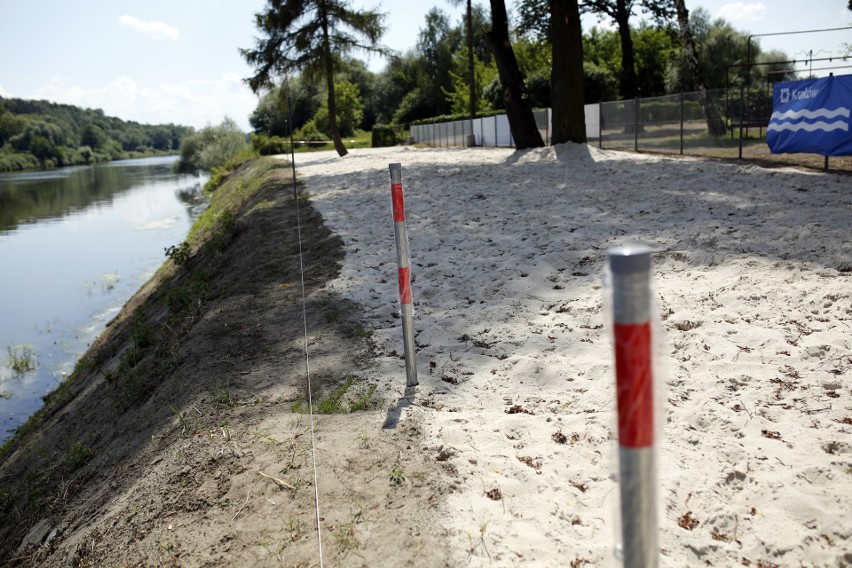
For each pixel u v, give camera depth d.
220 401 4.78
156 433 4.78
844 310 5.11
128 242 26.02
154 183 61.41
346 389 4.66
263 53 35.41
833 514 2.93
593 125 25.62
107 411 6.91
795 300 5.43
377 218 11.52
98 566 3.43
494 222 10.05
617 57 50.25
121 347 10.40
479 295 6.59
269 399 4.69
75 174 89.81
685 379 4.37
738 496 3.16
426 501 3.23
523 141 23.19
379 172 19.80
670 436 3.68
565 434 3.81
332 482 3.51
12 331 14.86
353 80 89.75
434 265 7.89
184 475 3.91
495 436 3.83
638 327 1.56
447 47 78.69
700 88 23.33
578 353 4.96
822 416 3.75
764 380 4.23
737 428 3.71
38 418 9.75
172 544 3.31
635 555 1.64
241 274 9.02
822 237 7.06
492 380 4.65
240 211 18.36
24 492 5.79
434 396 4.47
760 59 45.09
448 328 5.73
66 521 4.45
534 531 2.96
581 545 2.84
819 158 14.57
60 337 14.29
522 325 5.61
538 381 4.57
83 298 17.48
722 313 5.37
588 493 3.25
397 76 82.56
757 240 7.34
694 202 10.03
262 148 51.94
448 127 40.03
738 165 13.82
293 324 6.28
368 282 7.42
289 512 3.32
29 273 20.94
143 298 14.37
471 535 2.93
